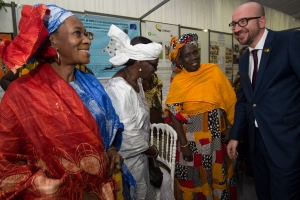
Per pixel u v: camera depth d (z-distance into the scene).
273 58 1.21
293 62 1.14
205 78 1.61
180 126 1.62
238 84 2.47
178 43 1.60
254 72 1.32
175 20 2.93
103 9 2.22
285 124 1.20
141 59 1.04
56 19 0.65
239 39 1.30
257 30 1.24
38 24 0.59
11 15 1.62
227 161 1.68
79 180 0.65
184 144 1.58
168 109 1.64
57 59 0.70
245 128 1.56
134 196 1.04
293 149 1.20
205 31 3.27
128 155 1.02
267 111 1.25
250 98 1.34
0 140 0.60
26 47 0.58
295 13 4.93
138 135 1.01
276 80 1.21
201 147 1.56
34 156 0.64
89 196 0.69
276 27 4.74
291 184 1.24
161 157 1.66
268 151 1.27
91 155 0.67
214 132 1.55
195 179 1.60
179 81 1.65
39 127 0.62
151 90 2.29
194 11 3.18
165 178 1.50
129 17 2.28
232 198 1.72
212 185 1.60
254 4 1.22
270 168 1.33
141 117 1.06
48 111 0.63
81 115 0.66
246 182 2.38
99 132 0.72
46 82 0.66
